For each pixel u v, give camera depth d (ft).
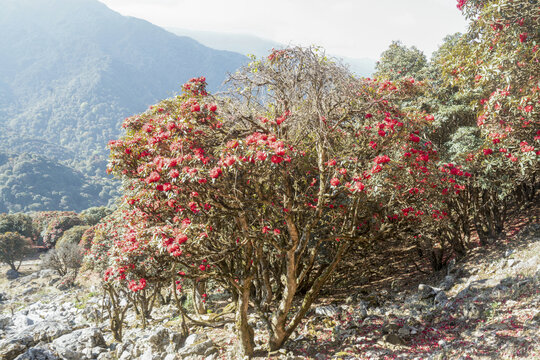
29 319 57.88
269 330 25.91
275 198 24.22
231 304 39.91
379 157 20.61
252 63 22.03
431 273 38.52
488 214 35.47
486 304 24.82
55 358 30.40
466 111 46.37
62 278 123.85
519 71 28.53
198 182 18.29
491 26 30.22
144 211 23.07
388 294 35.86
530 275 25.71
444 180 25.68
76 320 54.90
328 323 29.96
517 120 28.48
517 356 17.46
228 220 26.07
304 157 26.96
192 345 27.84
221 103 21.53
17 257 151.12
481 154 31.12
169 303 53.78
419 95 49.14
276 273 37.86
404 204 24.79
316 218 24.25
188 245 19.98
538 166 28.43
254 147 17.72
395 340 23.67
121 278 23.12
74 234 157.28
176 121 21.18
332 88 21.40
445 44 62.13
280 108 22.57
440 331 24.16
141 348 30.55
